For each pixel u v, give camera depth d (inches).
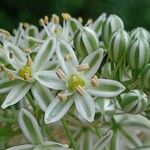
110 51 2.8
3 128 2.9
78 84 2.7
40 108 2.7
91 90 2.6
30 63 2.7
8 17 6.9
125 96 2.6
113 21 2.9
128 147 3.1
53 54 2.8
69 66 2.7
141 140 3.3
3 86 2.7
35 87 2.7
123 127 2.9
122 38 2.8
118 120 2.9
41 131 2.7
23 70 2.7
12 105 2.8
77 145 2.9
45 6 7.0
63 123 2.7
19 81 2.7
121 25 2.9
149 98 2.7
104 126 2.9
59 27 3.0
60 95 2.6
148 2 6.9
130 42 2.8
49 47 2.7
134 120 2.9
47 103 2.6
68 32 3.0
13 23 7.0
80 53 2.8
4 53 2.8
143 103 2.6
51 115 2.6
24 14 7.0
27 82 2.7
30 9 7.0
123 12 6.8
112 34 2.8
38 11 7.0
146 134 3.3
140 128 2.9
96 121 2.8
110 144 2.9
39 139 2.7
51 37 2.8
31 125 2.7
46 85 2.6
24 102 2.8
